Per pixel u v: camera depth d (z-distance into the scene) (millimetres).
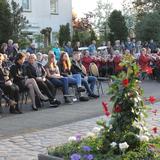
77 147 5797
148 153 5363
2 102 13992
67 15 37406
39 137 8961
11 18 25250
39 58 15516
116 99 5727
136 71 5758
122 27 35094
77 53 15648
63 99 14789
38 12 34531
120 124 5746
